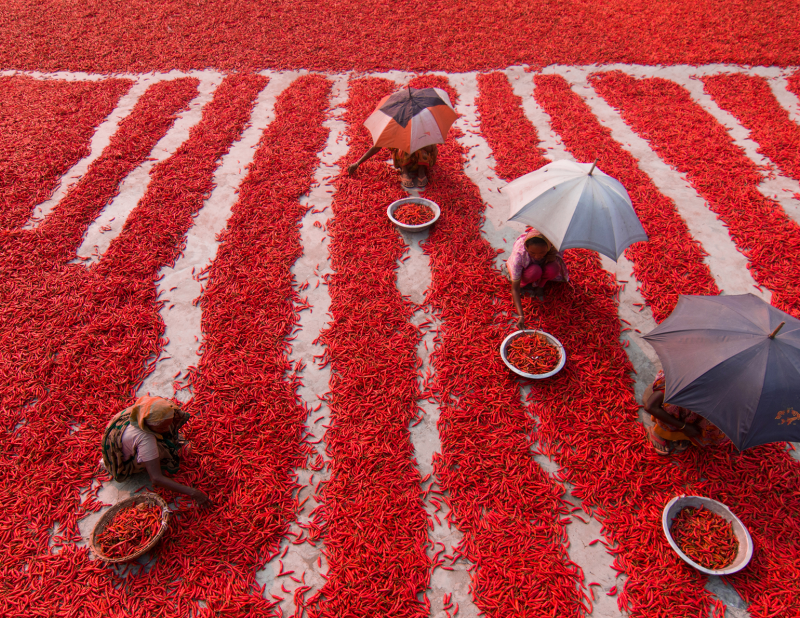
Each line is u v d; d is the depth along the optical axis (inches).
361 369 207.8
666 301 233.5
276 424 190.4
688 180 311.7
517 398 197.2
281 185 311.1
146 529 154.4
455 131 362.6
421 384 206.4
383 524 161.6
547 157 332.8
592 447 180.9
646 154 335.9
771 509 161.8
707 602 143.4
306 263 263.3
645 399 169.3
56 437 185.3
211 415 192.7
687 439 175.2
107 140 363.6
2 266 257.1
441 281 243.9
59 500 169.8
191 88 421.1
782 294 234.7
